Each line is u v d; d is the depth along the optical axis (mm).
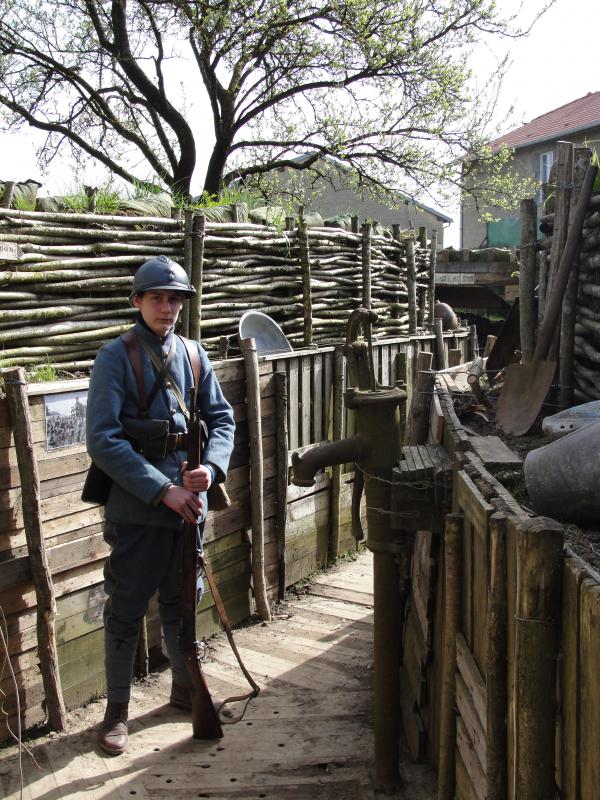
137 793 3168
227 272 5340
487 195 15922
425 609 3408
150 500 3162
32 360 4051
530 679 1743
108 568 3416
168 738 3572
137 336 3314
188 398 3430
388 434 3127
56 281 4164
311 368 5602
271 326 5605
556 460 2357
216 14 12617
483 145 14383
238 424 4840
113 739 3424
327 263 6395
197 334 4906
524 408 3783
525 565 1722
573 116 22859
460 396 4180
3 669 3391
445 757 2748
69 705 3758
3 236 3889
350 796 3172
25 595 3471
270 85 14297
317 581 5684
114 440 3162
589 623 1520
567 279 3840
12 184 4062
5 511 3381
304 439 5578
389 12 12664
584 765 1552
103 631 3916
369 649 4551
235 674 4242
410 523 3059
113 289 4457
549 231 4645
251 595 5055
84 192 4801
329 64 13555
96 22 14141
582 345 3904
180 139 15062
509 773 2014
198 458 3268
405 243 7594
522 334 4688
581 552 2105
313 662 4379
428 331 7938
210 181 14992
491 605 2049
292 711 3826
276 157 15469
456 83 13414
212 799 3143
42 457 3516
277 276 5840
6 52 14461
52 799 3121
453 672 2719
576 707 1608
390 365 6797
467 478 2592
